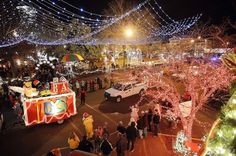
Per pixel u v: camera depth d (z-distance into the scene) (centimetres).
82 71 3516
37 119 1572
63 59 2453
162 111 1691
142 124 1359
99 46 3728
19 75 2758
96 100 2141
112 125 1583
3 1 2344
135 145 1307
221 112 376
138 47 4075
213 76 1473
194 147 862
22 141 1392
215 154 371
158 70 2459
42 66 2922
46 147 1316
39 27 3312
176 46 3047
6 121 1686
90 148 1063
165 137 1392
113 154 1219
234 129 346
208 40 2588
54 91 1617
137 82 2244
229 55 403
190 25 3034
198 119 1636
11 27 2888
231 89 385
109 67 3741
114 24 3672
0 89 2117
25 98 1555
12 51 3167
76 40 3103
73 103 1681
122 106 1966
